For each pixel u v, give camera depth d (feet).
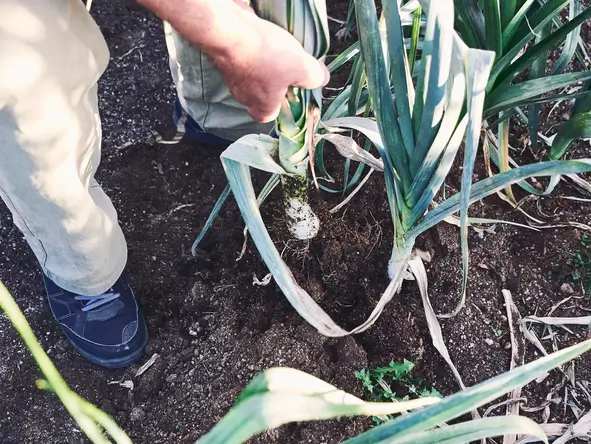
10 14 2.10
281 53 2.18
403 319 3.64
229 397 3.54
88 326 3.67
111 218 3.49
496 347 3.60
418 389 3.52
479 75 2.04
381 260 3.78
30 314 3.97
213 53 2.10
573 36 3.48
